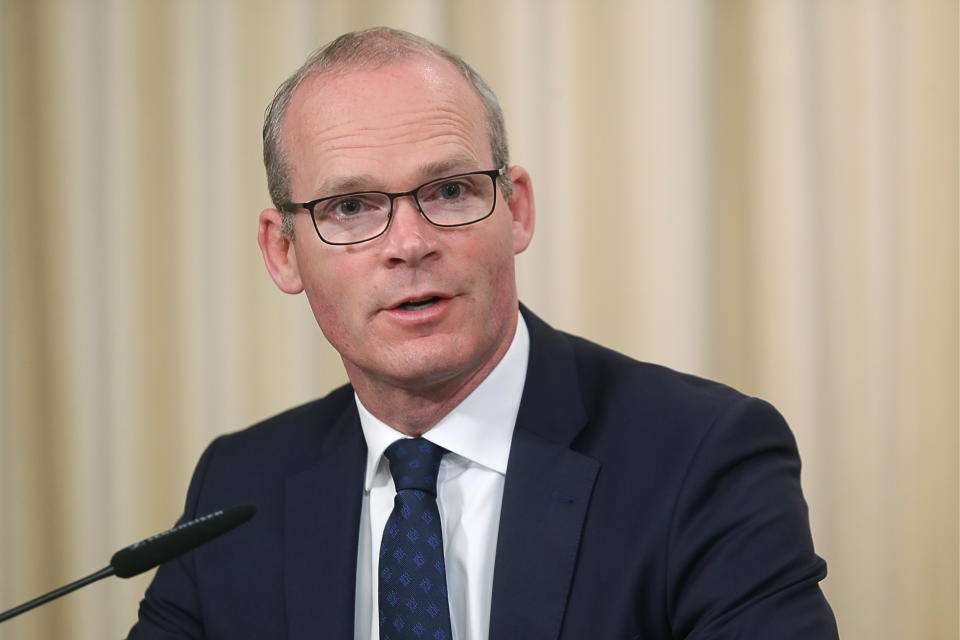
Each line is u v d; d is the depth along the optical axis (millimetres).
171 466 9102
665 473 4316
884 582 8305
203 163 9094
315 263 4355
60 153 9125
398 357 4199
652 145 8609
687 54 8570
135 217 9109
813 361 8391
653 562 4199
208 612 4836
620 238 8641
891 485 8312
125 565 3527
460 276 4172
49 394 9125
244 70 9102
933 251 8305
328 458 4918
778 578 4082
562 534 4301
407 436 4641
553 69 8727
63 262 9102
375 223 4227
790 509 4234
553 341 4891
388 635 4305
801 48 8438
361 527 4742
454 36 8836
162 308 9109
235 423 9086
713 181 8547
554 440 4539
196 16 9109
